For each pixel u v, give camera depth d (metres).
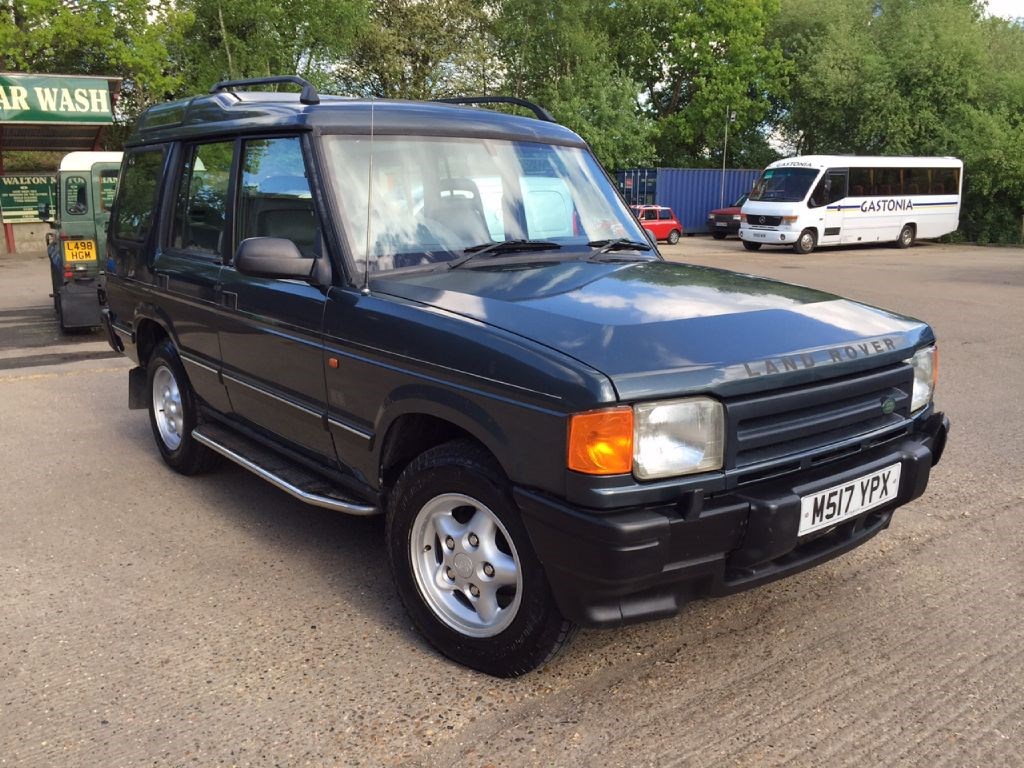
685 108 44.91
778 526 2.71
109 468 5.45
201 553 4.17
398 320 3.13
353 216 3.53
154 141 5.20
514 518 2.79
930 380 3.43
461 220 3.78
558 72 43.59
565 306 3.00
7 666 3.16
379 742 2.70
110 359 9.04
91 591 3.76
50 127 24.14
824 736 2.72
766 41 44.09
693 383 2.59
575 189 4.25
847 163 27.12
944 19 34.00
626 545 2.49
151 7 29.44
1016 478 5.27
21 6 25.95
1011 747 2.66
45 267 20.45
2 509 4.75
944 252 28.00
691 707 2.88
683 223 36.84
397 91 40.44
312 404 3.71
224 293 4.23
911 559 4.08
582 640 3.32
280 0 36.78
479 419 2.81
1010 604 3.62
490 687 3.00
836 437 3.00
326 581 3.86
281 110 3.87
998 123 32.34
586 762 2.59
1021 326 11.55
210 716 2.84
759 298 3.29
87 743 2.70
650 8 44.91
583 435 2.50
